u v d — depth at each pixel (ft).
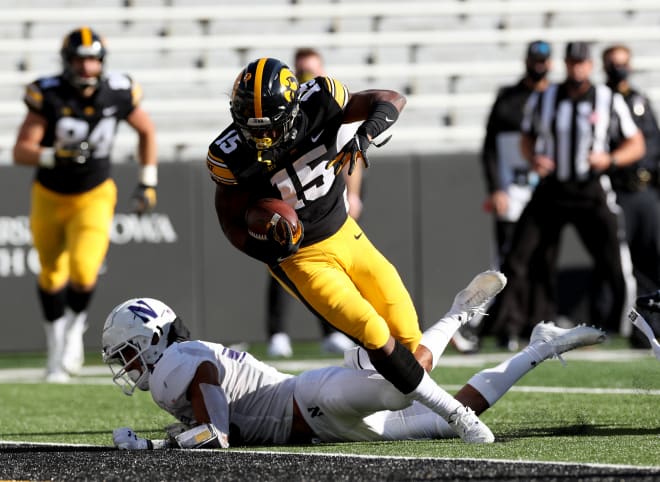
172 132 133.08
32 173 109.70
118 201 111.24
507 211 106.22
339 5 140.56
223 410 48.32
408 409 50.52
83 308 90.84
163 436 56.54
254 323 113.60
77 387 83.66
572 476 37.55
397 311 50.31
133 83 89.30
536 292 103.40
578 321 116.37
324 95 48.47
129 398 75.41
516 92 104.73
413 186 115.96
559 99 97.81
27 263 109.40
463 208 116.57
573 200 98.63
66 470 42.37
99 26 136.05
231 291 113.29
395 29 141.18
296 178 47.80
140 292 111.55
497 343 107.04
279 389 50.39
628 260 106.83
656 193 103.50
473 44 141.69
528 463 40.75
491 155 105.19
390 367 46.19
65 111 86.12
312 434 50.21
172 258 112.27
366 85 139.13
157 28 136.98
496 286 52.19
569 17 144.46
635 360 92.73
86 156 87.66
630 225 103.14
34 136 86.38
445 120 138.31
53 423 63.26
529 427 54.08
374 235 115.24
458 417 47.83
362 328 46.03
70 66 85.20
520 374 50.62
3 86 131.13
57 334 91.09
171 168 112.47
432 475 38.55
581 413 59.16
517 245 100.73
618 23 144.97
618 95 98.48
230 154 46.93
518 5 143.64
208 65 136.77
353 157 46.14
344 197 50.11
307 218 48.34
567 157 98.02
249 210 46.85
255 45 137.90
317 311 47.67
